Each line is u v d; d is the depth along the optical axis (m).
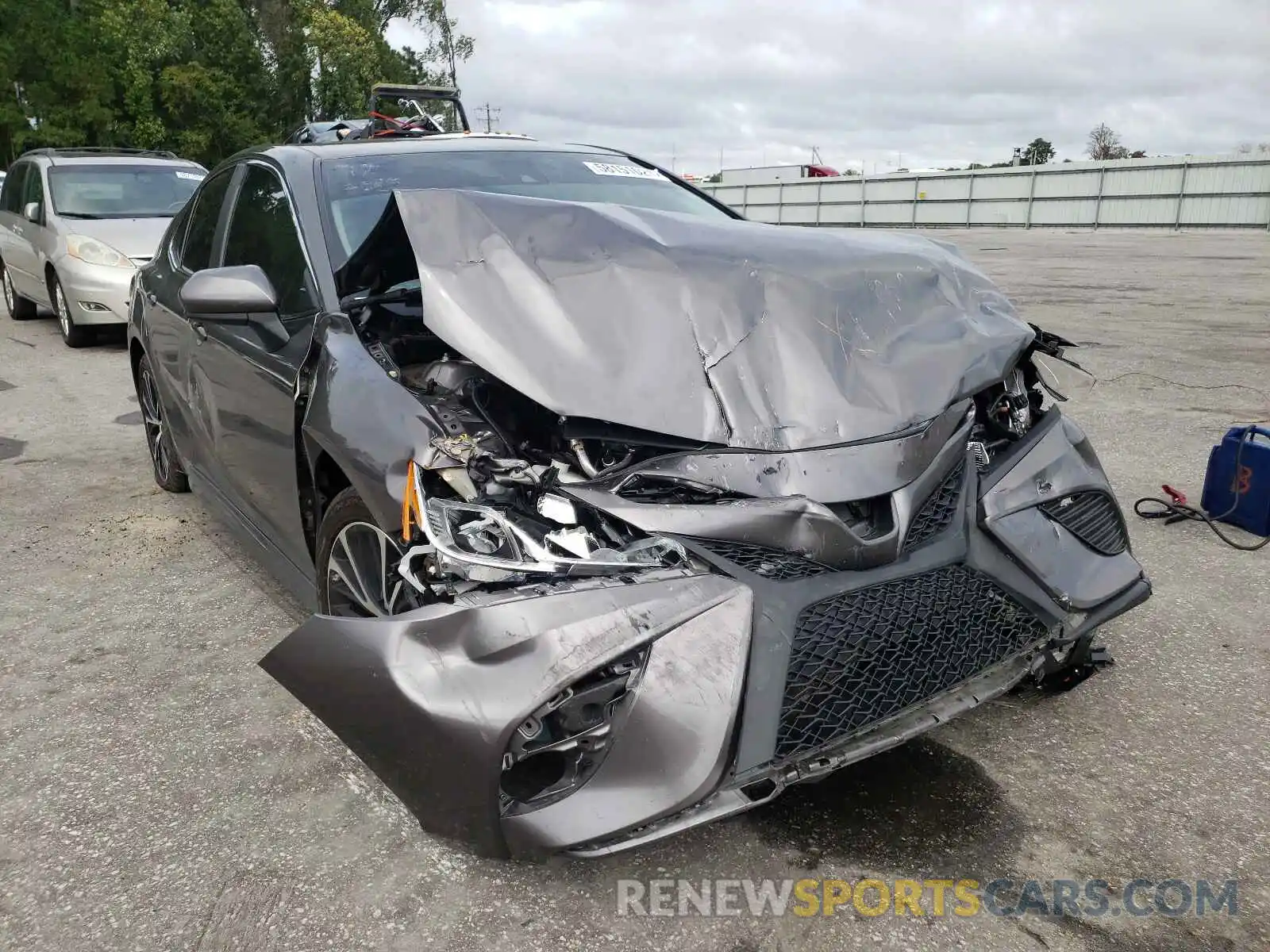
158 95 35.72
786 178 45.59
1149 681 3.00
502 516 2.07
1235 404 6.47
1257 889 2.12
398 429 2.32
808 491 2.11
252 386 3.09
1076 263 17.75
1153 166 30.80
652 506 2.08
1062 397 2.91
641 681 1.88
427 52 47.56
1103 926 2.02
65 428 6.35
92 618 3.55
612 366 2.27
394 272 2.95
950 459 2.33
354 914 2.07
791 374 2.32
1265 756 2.61
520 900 2.10
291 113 38.41
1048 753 2.63
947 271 2.86
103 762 2.64
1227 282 14.15
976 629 2.26
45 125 32.84
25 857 2.27
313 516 2.91
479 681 1.86
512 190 3.46
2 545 4.29
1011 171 34.47
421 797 1.93
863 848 2.25
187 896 2.13
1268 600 3.56
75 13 34.25
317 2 38.19
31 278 9.98
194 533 4.40
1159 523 4.37
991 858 2.22
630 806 1.86
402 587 2.32
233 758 2.66
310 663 2.10
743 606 1.96
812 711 1.98
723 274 2.52
